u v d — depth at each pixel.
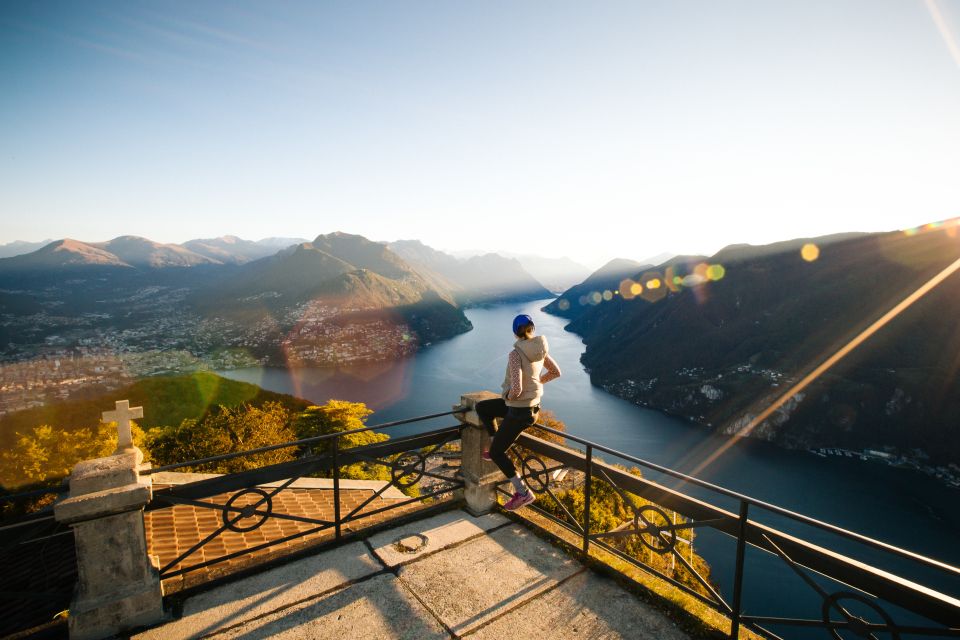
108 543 3.45
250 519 8.95
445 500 5.52
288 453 24.11
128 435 3.87
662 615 3.70
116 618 3.46
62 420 22.36
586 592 3.99
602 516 18.95
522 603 3.84
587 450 4.50
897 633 2.61
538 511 5.25
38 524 3.34
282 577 4.16
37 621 5.42
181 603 3.81
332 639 3.42
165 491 3.82
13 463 16.48
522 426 4.41
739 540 3.39
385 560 4.42
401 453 5.11
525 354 4.36
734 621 3.38
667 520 3.87
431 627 3.55
